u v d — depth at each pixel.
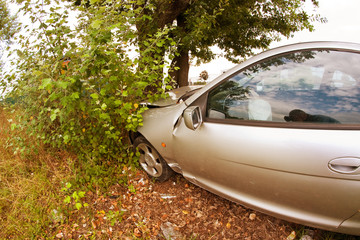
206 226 2.24
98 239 2.15
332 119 1.55
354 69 1.57
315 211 1.67
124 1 2.88
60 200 2.57
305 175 1.58
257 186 1.86
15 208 2.45
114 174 2.95
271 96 1.83
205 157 2.10
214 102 2.10
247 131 1.84
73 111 2.78
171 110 2.52
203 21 4.07
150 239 2.14
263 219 2.26
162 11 4.18
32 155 3.29
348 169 1.43
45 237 2.18
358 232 1.60
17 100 3.13
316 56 1.72
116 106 2.78
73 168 2.95
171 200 2.57
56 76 2.72
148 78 2.89
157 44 2.85
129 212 2.44
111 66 2.61
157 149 2.56
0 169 3.05
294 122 1.67
